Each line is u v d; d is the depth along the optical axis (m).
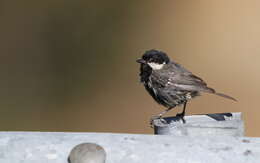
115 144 4.83
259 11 15.16
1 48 15.48
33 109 14.29
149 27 15.67
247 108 12.92
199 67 14.40
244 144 4.79
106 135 5.08
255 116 12.72
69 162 4.59
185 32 15.28
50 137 5.01
